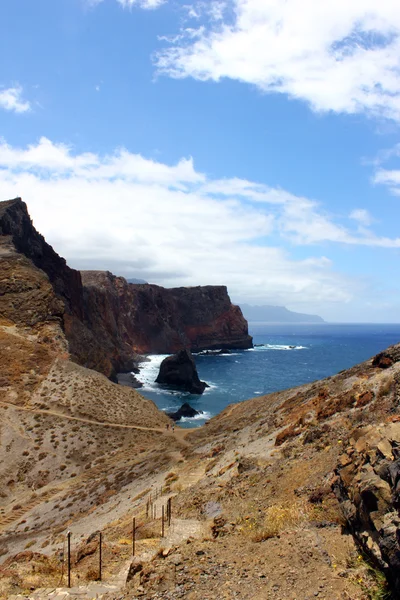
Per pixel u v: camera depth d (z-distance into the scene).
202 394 98.38
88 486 34.16
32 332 68.06
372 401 20.66
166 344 185.38
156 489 23.91
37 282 76.81
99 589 9.07
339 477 9.62
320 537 8.44
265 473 15.83
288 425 25.89
